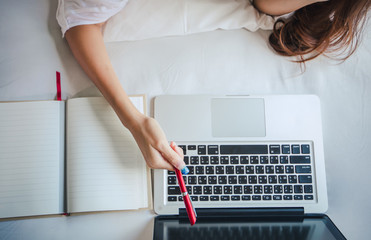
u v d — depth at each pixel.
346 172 0.57
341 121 0.59
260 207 0.53
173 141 0.55
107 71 0.52
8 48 0.59
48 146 0.54
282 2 0.53
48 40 0.60
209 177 0.54
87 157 0.53
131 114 0.50
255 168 0.54
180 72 0.60
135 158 0.54
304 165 0.55
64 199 0.54
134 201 0.53
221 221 0.52
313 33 0.57
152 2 0.58
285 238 0.49
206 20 0.59
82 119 0.54
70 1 0.52
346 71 0.61
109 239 0.53
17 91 0.58
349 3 0.52
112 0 0.51
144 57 0.60
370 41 0.61
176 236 0.50
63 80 0.59
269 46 0.61
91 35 0.53
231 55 0.61
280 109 0.57
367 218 0.55
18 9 0.60
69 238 0.53
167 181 0.53
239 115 0.56
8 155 0.53
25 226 0.53
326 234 0.50
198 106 0.56
